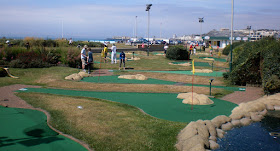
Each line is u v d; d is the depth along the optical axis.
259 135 7.93
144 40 98.56
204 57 41.25
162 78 18.73
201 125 7.52
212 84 16.75
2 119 8.48
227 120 8.84
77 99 11.44
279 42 14.31
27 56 21.06
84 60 20.02
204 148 6.27
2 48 21.28
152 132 7.46
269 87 13.00
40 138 7.00
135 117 8.95
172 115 9.68
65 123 8.07
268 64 13.53
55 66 22.00
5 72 16.70
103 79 17.66
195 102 11.43
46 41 41.66
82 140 6.86
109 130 7.55
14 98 11.20
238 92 14.30
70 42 44.28
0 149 6.20
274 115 10.14
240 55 17.20
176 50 34.03
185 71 23.41
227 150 6.78
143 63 28.69
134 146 6.52
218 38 64.81
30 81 15.61
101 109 9.81
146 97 12.68
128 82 16.67
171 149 6.41
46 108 9.73
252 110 10.09
